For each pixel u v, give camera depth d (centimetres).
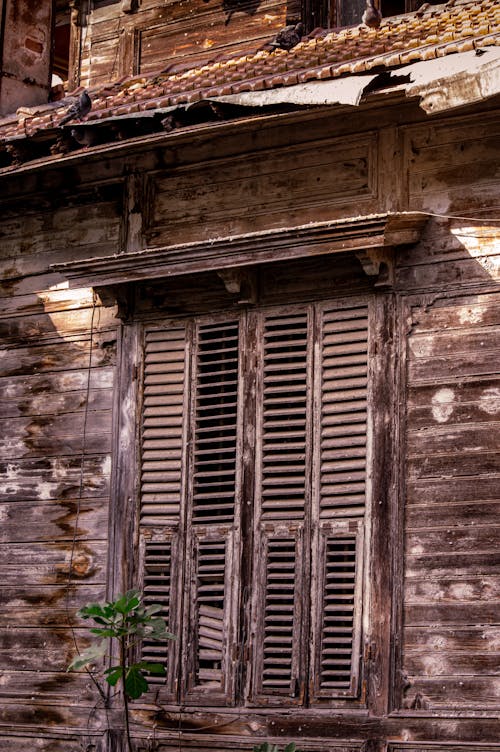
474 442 1025
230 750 1070
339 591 1063
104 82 1488
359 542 1055
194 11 1441
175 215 1184
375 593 1039
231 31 1416
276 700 1063
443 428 1038
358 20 1348
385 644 1028
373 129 1099
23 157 1211
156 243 1188
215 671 1098
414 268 1069
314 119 1115
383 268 1072
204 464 1132
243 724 1071
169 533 1138
